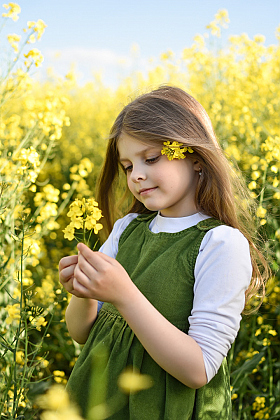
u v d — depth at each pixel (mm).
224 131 2764
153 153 1097
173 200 1107
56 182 3553
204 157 1121
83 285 1000
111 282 987
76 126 4691
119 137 1132
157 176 1092
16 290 1531
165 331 993
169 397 1038
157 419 1038
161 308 1063
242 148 2691
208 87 3512
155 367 1053
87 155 4125
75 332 1154
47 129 1846
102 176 1308
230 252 1049
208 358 1007
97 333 1122
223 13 3518
